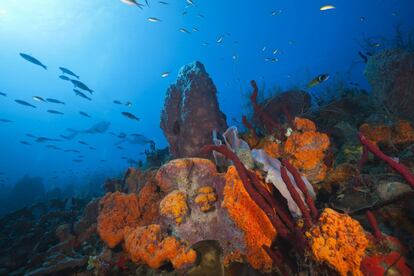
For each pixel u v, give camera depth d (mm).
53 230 5895
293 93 6418
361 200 2521
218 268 2412
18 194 19781
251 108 6625
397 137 3570
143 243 2617
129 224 3529
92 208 5391
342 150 4031
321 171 3088
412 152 3080
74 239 4887
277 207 2189
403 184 2305
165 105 5055
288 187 1969
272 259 2117
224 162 3686
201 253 2533
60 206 9039
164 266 2727
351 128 4672
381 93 4910
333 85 7348
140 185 4859
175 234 2775
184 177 2979
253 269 2322
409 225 2133
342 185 2887
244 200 2318
